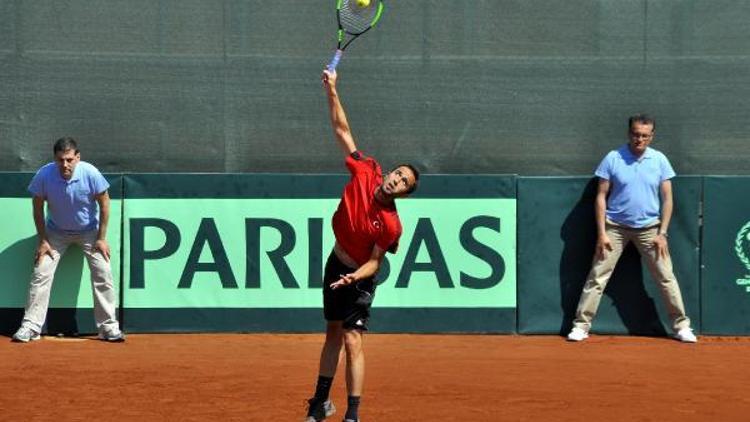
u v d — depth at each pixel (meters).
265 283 23.66
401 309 23.77
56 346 22.22
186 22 23.95
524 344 23.02
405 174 15.39
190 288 23.58
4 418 16.47
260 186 23.64
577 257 23.83
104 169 23.92
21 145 23.80
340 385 18.88
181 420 16.41
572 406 17.45
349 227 15.68
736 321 23.88
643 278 23.83
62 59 23.81
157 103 23.97
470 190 23.77
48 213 22.81
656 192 23.08
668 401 17.86
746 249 23.83
